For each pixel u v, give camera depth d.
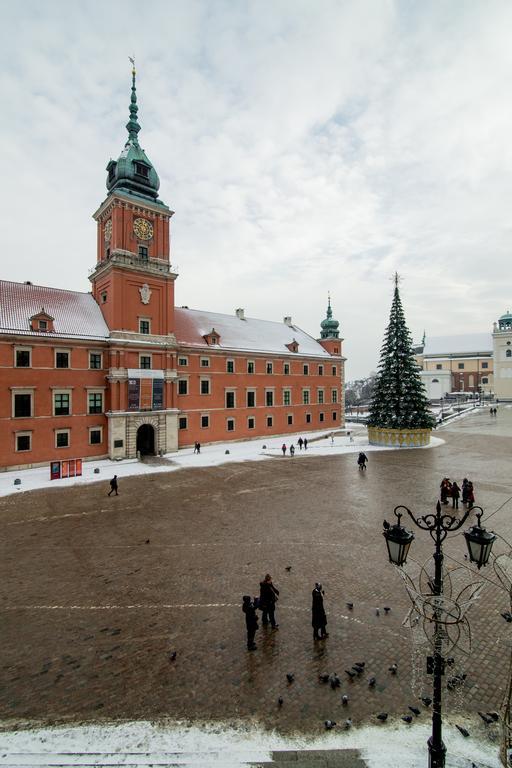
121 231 44.22
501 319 113.44
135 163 45.88
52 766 7.74
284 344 66.75
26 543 20.30
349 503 26.34
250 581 15.98
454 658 10.96
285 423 63.16
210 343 54.41
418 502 26.25
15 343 38.09
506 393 109.81
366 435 63.97
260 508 25.50
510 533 20.52
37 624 13.29
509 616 12.99
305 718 9.06
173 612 13.87
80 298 47.12
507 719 7.57
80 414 41.88
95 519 23.81
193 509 25.48
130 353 44.62
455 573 16.20
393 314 53.31
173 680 10.49
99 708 9.55
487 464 38.00
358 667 10.51
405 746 8.17
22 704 9.76
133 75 47.66
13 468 37.81
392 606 13.86
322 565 17.28
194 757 7.96
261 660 11.18
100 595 15.12
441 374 123.88
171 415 47.62
